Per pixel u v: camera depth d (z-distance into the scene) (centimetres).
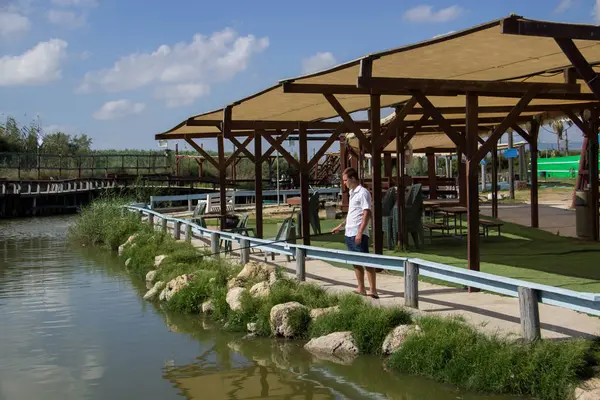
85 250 1767
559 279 865
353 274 994
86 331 821
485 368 526
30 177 3916
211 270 1026
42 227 2594
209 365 661
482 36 656
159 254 1359
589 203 1300
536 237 1343
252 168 4484
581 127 1286
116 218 1920
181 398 567
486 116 1514
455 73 894
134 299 1032
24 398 579
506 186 3556
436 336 583
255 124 1342
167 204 3088
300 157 1238
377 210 947
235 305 833
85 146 6206
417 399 526
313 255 895
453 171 4266
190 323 851
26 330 831
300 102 1102
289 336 731
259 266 952
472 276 629
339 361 637
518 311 684
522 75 934
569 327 598
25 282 1214
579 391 464
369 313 674
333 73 820
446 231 1493
